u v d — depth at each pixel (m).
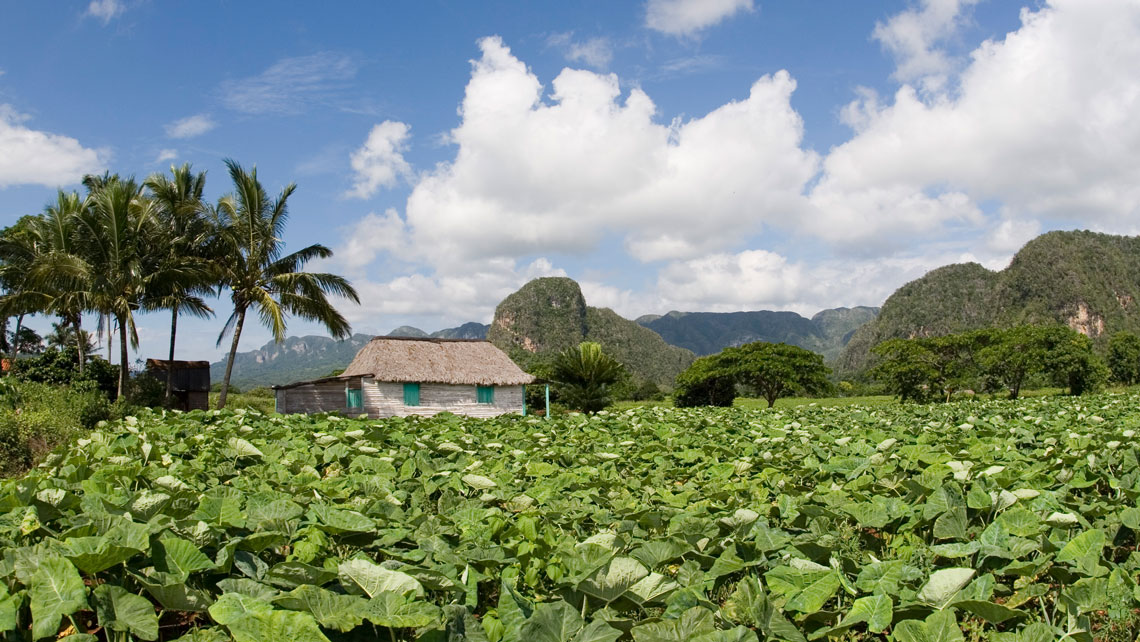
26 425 13.27
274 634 2.58
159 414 14.83
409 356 28.23
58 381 24.88
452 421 12.70
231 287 24.28
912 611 3.24
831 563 3.88
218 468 6.63
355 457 7.30
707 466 7.44
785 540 4.04
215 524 4.12
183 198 23.58
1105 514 4.85
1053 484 5.87
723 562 3.71
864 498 5.32
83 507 4.09
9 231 29.80
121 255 20.89
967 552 3.93
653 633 2.94
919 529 4.66
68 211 23.52
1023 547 3.96
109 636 2.93
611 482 6.34
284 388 26.45
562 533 4.43
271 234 24.00
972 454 7.57
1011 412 14.52
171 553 3.38
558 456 7.95
